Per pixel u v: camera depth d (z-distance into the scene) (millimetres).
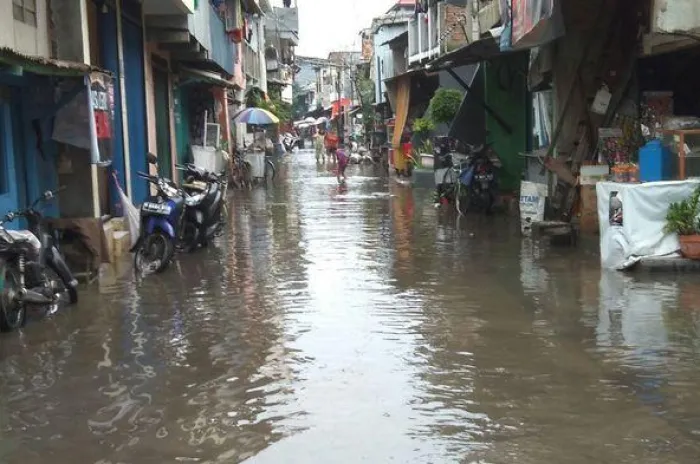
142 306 7930
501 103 16844
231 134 29875
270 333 6762
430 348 6199
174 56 17719
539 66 13547
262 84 44219
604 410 4797
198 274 9695
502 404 4941
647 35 10211
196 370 5766
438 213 16047
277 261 10555
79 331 6961
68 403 5105
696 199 8734
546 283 8547
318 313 7457
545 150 13633
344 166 26000
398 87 30719
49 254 7719
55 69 7891
